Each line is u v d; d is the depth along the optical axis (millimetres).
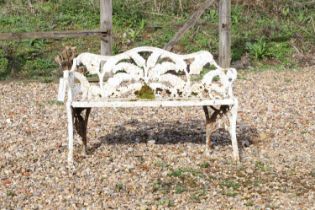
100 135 9023
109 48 12625
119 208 6539
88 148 8430
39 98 11461
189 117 9953
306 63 14539
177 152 8234
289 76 13352
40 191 7031
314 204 6660
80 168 7691
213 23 15719
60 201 6754
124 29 15383
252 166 7797
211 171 7602
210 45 14938
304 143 8727
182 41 15047
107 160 7953
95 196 6859
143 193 6938
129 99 7984
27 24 15109
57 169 7695
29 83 12742
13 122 9836
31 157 8133
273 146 8578
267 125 9555
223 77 8102
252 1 16469
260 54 14609
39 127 9531
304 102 11078
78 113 8000
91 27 15258
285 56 14789
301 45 15227
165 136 8922
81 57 8062
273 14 16328
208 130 8117
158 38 15133
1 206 6641
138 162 7867
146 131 9180
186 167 7711
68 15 15594
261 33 15562
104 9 12492
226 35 13492
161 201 6691
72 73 7895
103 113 10180
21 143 8742
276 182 7277
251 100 11195
